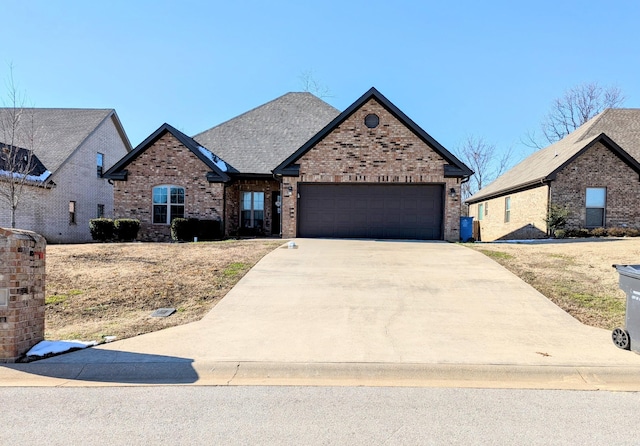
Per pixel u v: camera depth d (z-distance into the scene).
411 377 4.74
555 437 3.45
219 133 21.25
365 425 3.62
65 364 4.89
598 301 7.43
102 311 7.03
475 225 29.02
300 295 7.88
